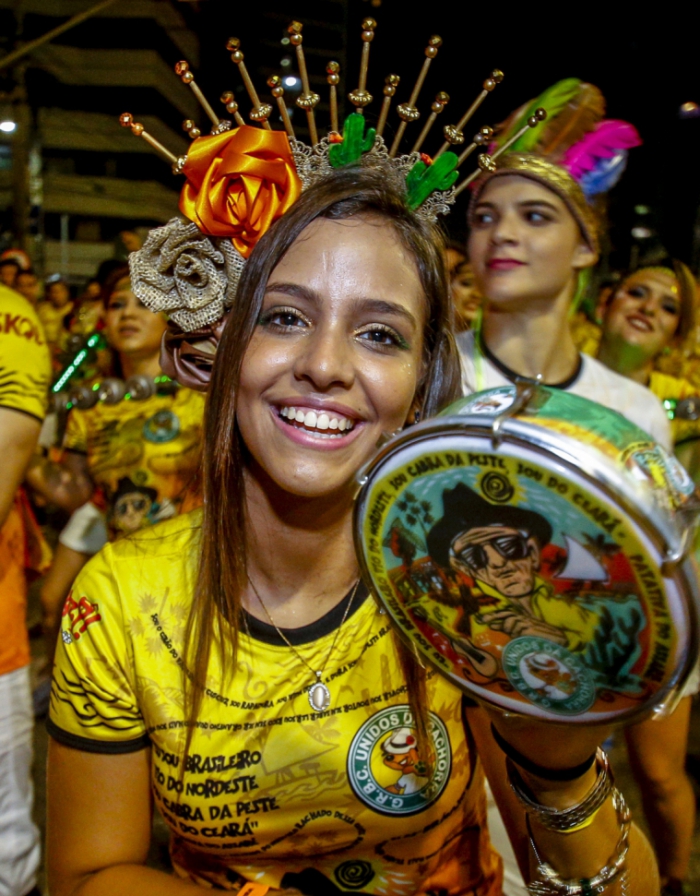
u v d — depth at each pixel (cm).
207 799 103
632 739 191
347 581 105
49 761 111
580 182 182
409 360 99
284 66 704
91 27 1764
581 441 66
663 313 277
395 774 104
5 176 1303
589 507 66
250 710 102
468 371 185
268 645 103
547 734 79
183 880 102
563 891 87
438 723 107
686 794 194
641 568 66
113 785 108
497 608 75
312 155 108
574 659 73
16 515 183
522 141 185
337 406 95
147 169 2012
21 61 1029
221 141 103
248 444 99
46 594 286
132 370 262
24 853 178
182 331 113
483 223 184
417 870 110
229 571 103
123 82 1870
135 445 247
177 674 104
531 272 177
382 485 77
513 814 109
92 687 106
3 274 611
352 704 103
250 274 98
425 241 104
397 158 109
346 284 95
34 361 163
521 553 71
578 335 360
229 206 103
